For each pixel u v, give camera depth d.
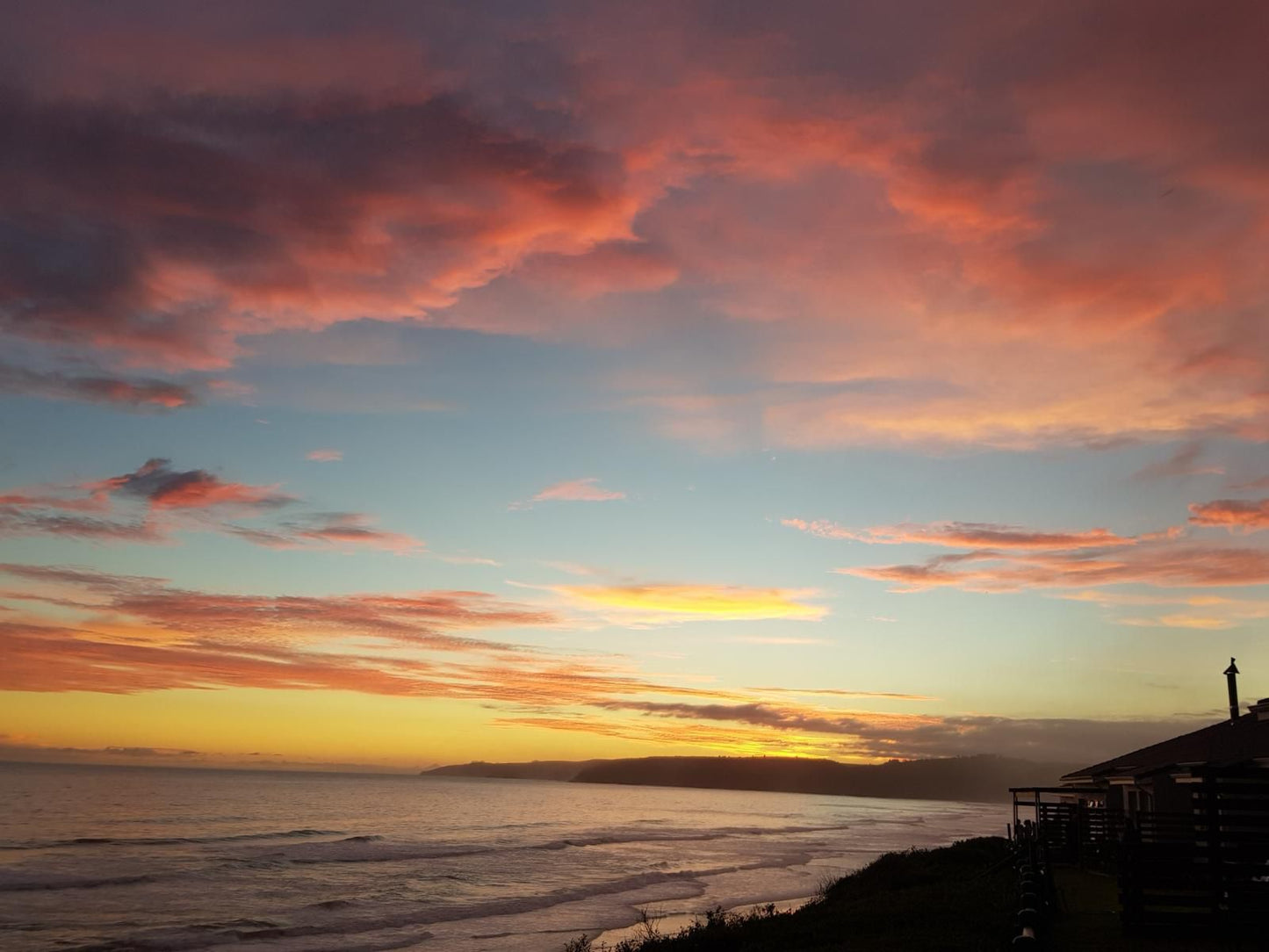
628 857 64.69
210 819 88.12
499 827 95.31
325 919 33.94
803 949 17.58
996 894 22.66
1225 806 15.37
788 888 46.66
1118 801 30.25
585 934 31.03
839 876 54.09
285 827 81.56
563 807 159.25
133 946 27.88
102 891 40.00
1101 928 16.02
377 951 27.66
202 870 47.94
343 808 120.19
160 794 132.00
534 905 38.31
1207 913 15.14
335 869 50.84
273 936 30.09
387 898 39.91
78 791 132.50
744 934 20.42
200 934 29.95
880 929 19.16
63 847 57.25
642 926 32.72
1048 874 19.16
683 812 160.62
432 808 131.88
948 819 170.00
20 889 39.72
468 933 31.22
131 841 62.44
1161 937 14.92
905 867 35.41
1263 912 14.84
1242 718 25.98
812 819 150.12
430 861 56.75
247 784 191.25
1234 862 15.15
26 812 88.25
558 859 61.44
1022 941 12.22
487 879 48.09
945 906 21.16
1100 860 28.58
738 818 145.75
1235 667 32.38
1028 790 35.44
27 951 26.84
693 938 20.67
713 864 61.41
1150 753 29.36
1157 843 15.48
